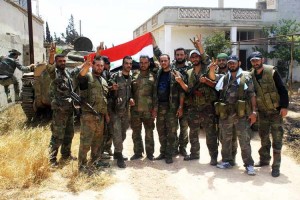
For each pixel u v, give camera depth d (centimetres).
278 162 507
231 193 446
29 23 1268
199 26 1977
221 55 574
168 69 565
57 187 457
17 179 463
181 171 532
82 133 514
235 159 568
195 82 552
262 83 505
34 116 878
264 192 447
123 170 536
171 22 1931
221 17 1983
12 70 880
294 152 625
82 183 469
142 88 567
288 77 1936
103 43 526
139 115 576
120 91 557
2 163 500
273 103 500
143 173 522
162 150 592
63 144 572
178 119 609
